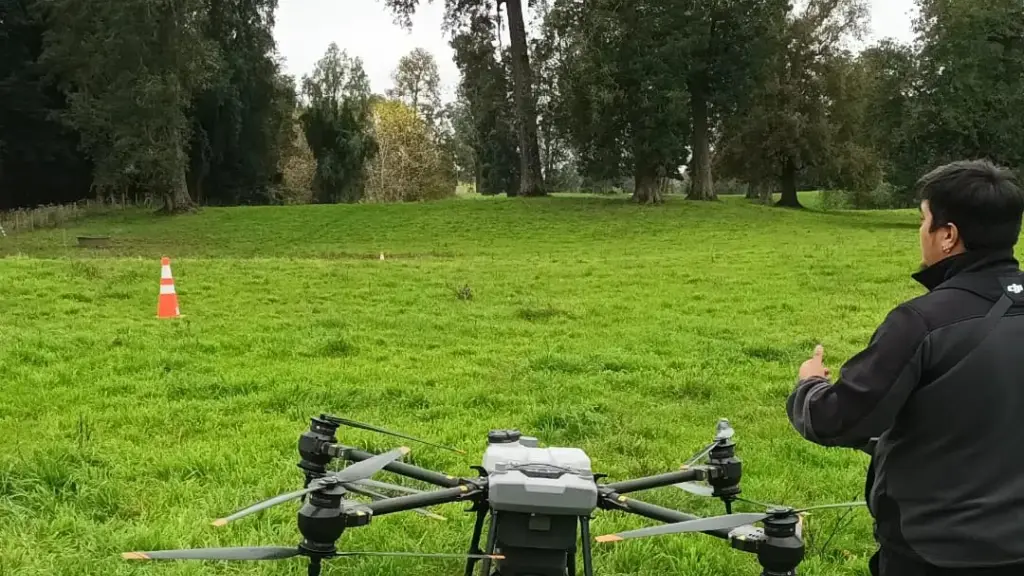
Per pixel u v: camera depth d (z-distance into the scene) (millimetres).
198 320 15195
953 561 2740
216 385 10320
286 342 13258
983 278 2896
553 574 3137
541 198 56406
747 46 50875
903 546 2885
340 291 19344
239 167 68812
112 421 8625
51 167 65562
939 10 45719
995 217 2883
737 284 21078
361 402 9727
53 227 50188
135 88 49781
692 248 34812
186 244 42875
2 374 10734
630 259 27891
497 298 18953
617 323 15930
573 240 41000
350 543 5461
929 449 2824
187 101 53031
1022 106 44594
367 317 15875
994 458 2750
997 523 2705
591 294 19781
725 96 52281
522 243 40469
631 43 47219
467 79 57906
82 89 57844
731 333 14914
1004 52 46000
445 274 23062
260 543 5469
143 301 17266
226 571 5094
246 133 68188
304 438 3785
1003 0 44469
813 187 72562
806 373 3137
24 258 23594
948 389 2775
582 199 55969
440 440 8102
